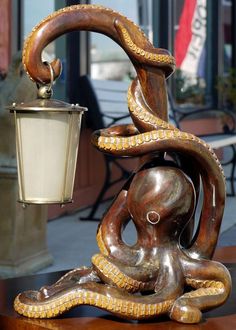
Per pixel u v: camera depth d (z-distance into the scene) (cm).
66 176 140
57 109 137
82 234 435
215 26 747
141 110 145
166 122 146
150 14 621
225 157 701
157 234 146
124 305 140
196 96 707
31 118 138
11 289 167
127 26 146
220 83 733
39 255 347
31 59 142
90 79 506
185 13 680
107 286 143
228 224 360
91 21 145
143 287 145
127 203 148
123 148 143
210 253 151
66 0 222
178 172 146
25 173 140
